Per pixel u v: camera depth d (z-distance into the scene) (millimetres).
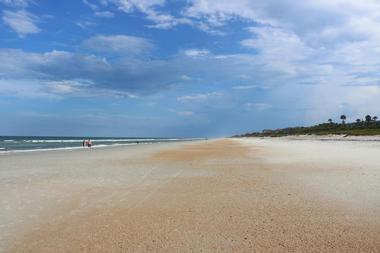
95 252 6492
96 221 8484
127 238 7215
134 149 44781
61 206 10070
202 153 34344
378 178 14094
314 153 29781
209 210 9398
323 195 10945
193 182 14289
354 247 6512
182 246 6719
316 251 6367
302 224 7953
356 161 21312
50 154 33562
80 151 39406
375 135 74750
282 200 10391
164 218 8672
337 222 8047
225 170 18391
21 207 9953
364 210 9031
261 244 6754
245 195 11281
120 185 13672
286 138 110688
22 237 7355
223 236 7250
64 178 15711
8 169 19531
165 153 34844
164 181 14680
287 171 17219
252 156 28359
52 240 7152
